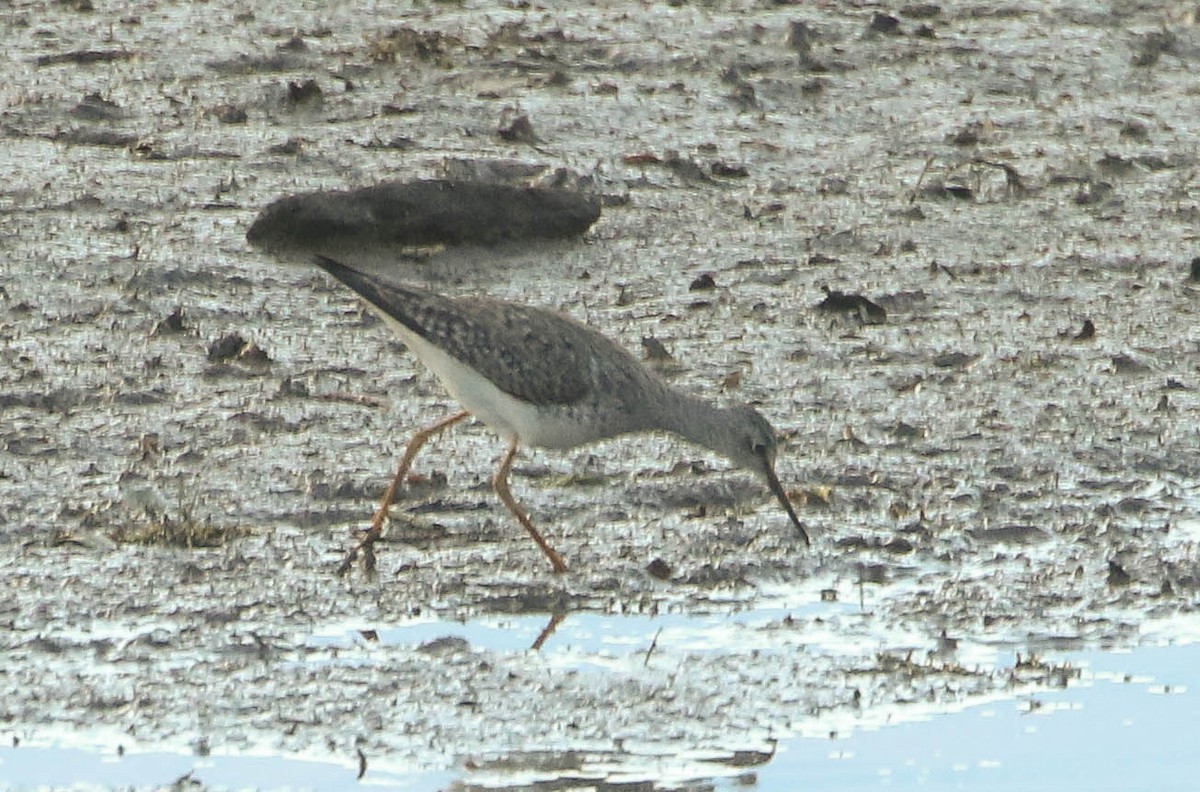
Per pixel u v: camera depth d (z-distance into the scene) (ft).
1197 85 78.89
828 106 73.82
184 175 61.77
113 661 34.19
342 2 83.10
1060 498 43.06
